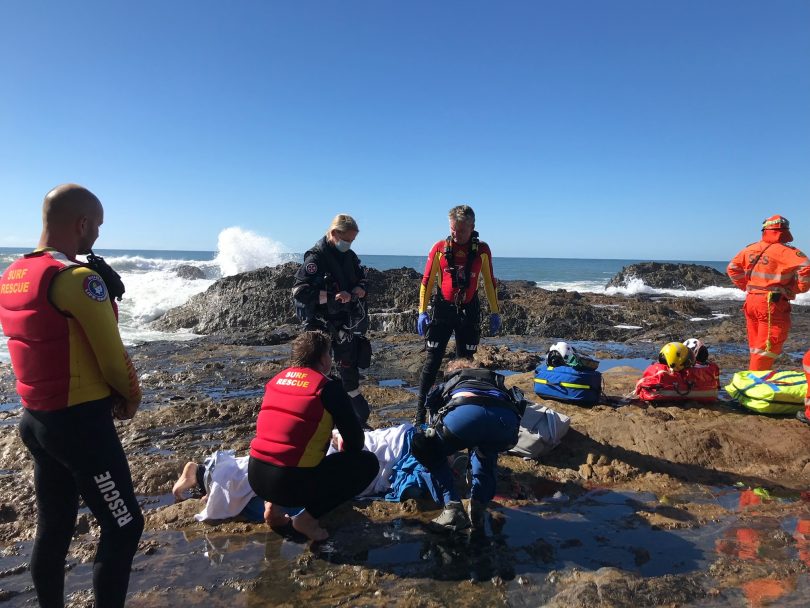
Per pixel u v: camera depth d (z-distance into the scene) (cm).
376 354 994
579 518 369
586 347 1182
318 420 312
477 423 350
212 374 821
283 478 310
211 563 311
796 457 475
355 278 495
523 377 736
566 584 293
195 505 373
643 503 393
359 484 331
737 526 360
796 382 569
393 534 346
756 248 626
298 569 306
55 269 214
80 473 224
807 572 304
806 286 584
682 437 493
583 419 546
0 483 411
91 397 223
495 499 396
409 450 413
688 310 1677
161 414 591
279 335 1173
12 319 217
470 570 306
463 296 506
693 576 299
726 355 1018
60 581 243
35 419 223
